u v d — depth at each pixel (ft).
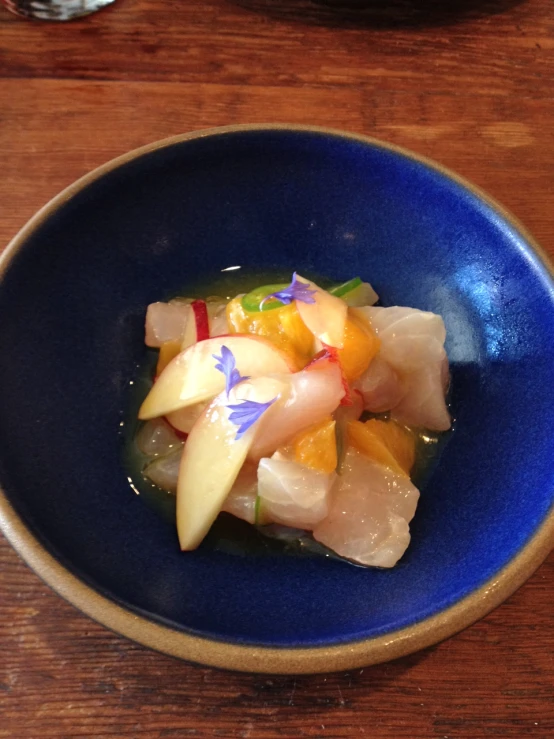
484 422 0.72
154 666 0.59
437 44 1.09
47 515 0.59
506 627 0.62
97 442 0.71
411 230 0.82
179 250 0.84
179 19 1.09
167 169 0.78
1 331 0.65
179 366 0.73
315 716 0.58
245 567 0.66
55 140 0.95
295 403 0.66
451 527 0.65
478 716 0.58
